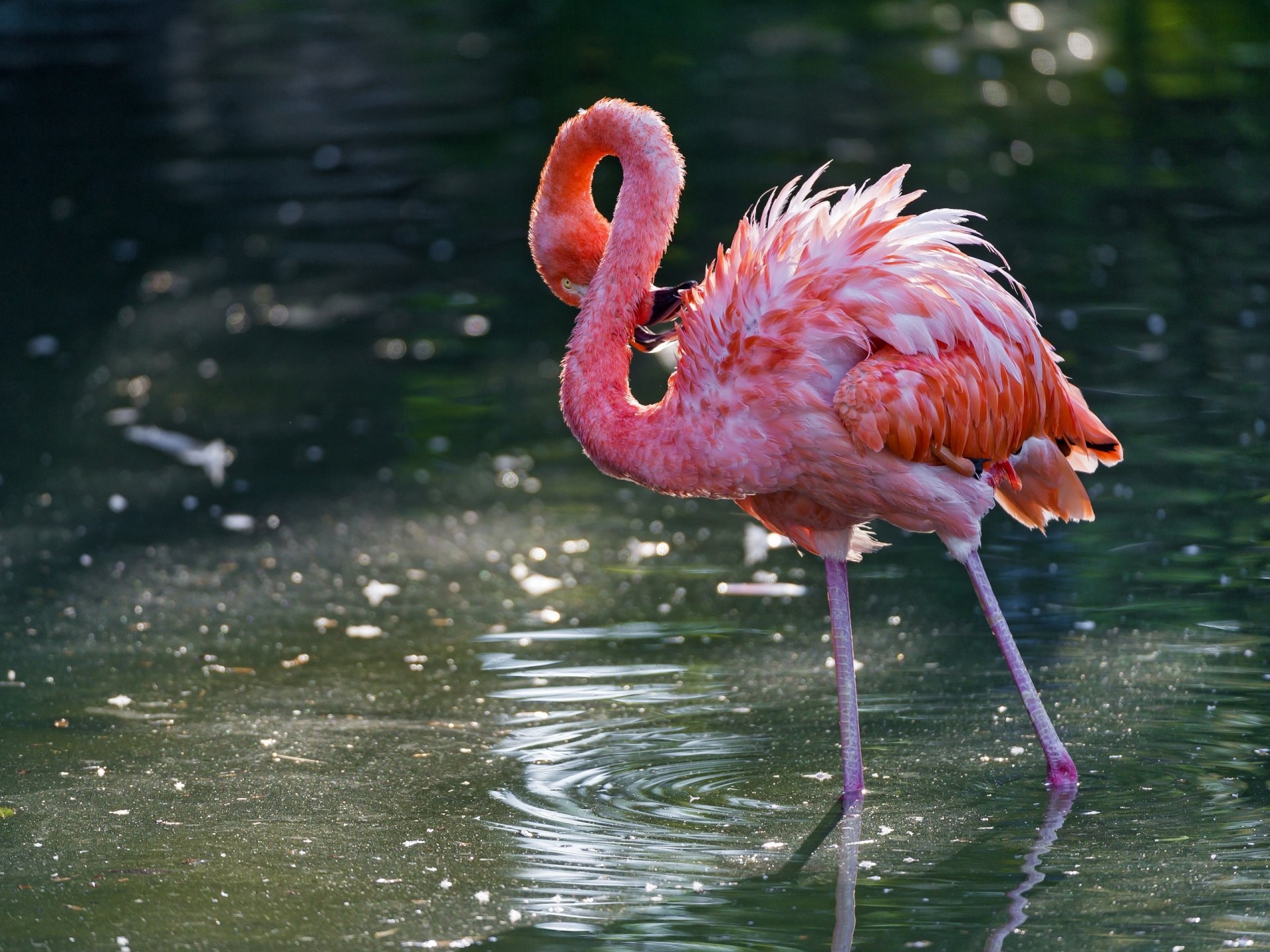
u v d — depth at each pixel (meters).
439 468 17.84
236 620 13.64
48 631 13.41
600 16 43.91
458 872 8.87
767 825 9.37
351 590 14.36
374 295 24.11
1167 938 7.76
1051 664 11.80
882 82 34.69
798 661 12.30
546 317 23.05
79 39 42.41
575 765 10.46
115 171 31.03
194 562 15.14
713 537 15.75
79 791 10.22
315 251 26.17
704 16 43.03
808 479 9.83
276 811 9.82
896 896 8.36
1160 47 36.72
